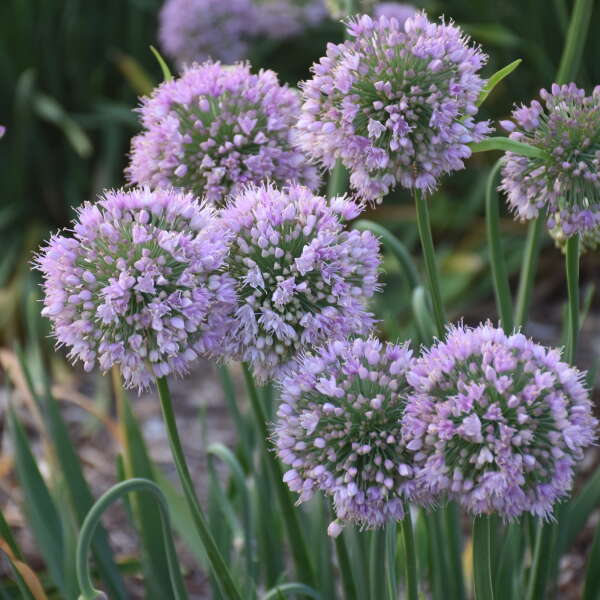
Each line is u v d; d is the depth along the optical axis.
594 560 0.74
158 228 0.65
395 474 0.63
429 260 0.68
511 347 0.63
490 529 0.65
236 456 0.82
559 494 0.63
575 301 0.69
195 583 0.90
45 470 1.07
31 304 0.80
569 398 0.63
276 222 0.66
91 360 0.65
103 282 0.64
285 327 0.65
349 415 0.64
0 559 0.86
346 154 0.67
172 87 0.71
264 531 0.78
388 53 0.66
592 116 0.68
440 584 0.73
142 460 0.78
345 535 0.75
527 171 0.68
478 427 0.61
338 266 0.66
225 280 0.64
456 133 0.66
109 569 0.77
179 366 0.64
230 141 0.70
